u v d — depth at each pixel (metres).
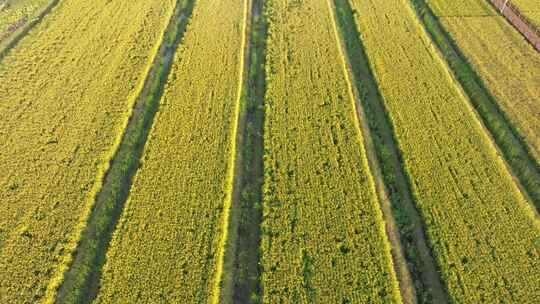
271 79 27.47
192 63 28.62
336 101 26.08
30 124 24.39
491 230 20.03
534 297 17.81
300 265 18.64
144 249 19.05
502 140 24.17
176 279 18.11
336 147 23.53
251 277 18.61
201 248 19.20
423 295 18.14
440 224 20.25
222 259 18.77
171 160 22.67
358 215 20.41
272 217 20.33
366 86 27.50
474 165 22.81
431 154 23.27
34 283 18.03
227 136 24.02
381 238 19.59
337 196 21.22
